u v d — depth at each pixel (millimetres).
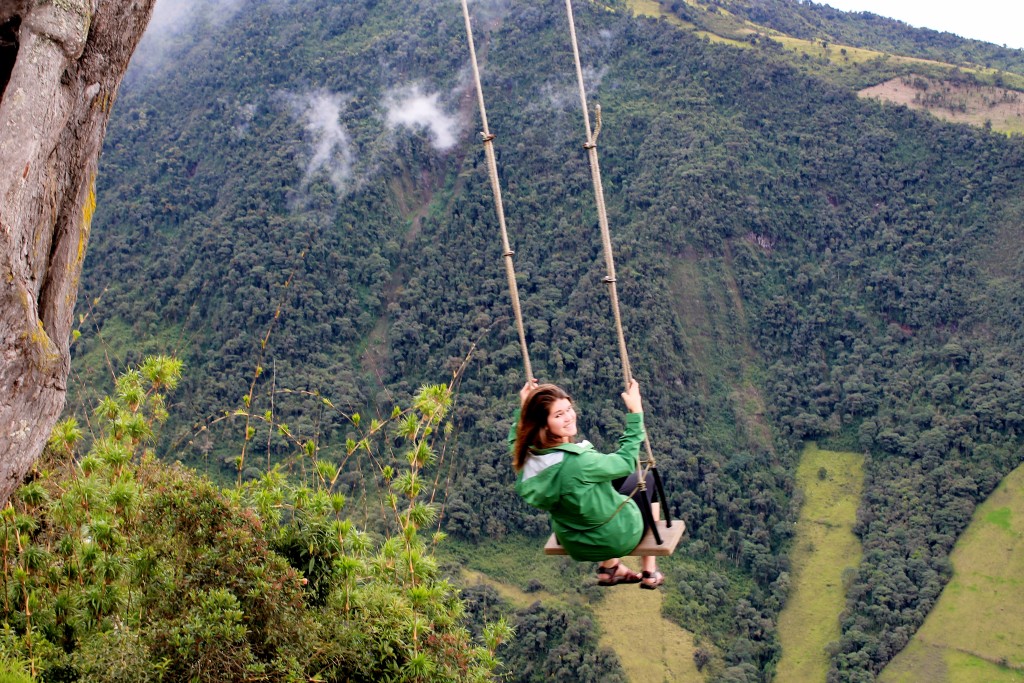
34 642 6070
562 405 4719
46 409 4508
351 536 8500
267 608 7043
